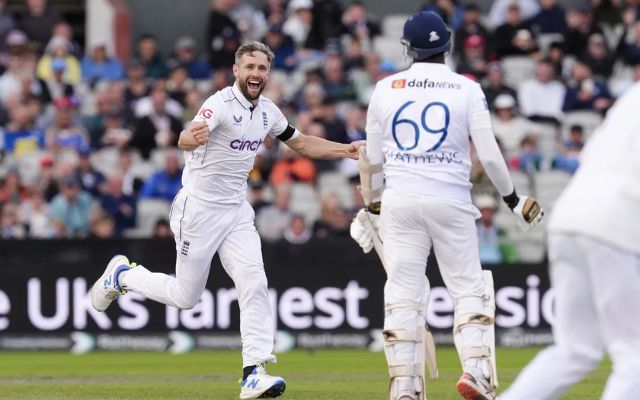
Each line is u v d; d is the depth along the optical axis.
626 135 17.89
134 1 71.44
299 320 46.16
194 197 27.44
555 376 18.48
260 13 68.19
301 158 56.06
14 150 59.12
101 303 29.81
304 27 65.62
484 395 23.64
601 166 18.06
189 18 71.50
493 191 51.78
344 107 61.50
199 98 60.00
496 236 49.34
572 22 65.69
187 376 35.59
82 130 59.22
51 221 52.66
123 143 57.84
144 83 61.88
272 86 60.56
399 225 23.83
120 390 30.36
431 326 45.69
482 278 24.23
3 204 53.69
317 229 51.38
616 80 63.81
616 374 17.72
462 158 23.77
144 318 46.00
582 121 60.50
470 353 23.80
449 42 24.00
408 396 23.66
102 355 44.44
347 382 32.97
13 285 46.09
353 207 53.62
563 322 18.56
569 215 18.05
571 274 18.28
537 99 60.88
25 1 73.06
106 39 69.75
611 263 17.72
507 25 64.19
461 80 23.73
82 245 46.19
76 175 53.88
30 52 63.28
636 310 17.75
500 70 61.03
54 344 45.94
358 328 46.06
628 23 65.25
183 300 28.39
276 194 52.72
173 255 46.06
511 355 43.06
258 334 27.39
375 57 62.28
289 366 39.38
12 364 40.97
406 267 23.84
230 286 45.81
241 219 27.78
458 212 23.66
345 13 67.69
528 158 55.97
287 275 46.19
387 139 24.05
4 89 62.47
